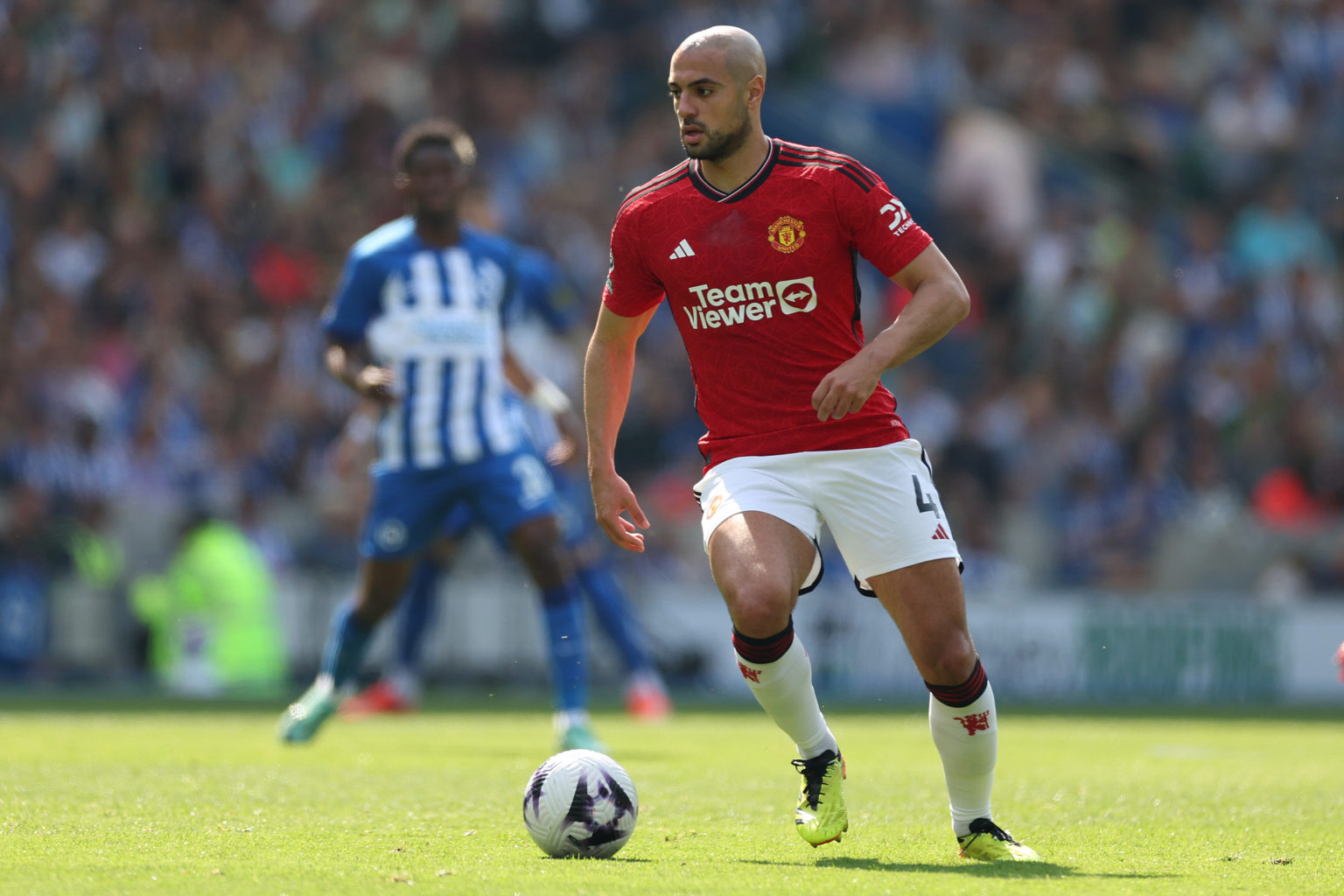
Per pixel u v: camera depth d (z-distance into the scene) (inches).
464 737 1177.4
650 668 1456.7
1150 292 2709.2
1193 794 821.9
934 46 2947.8
